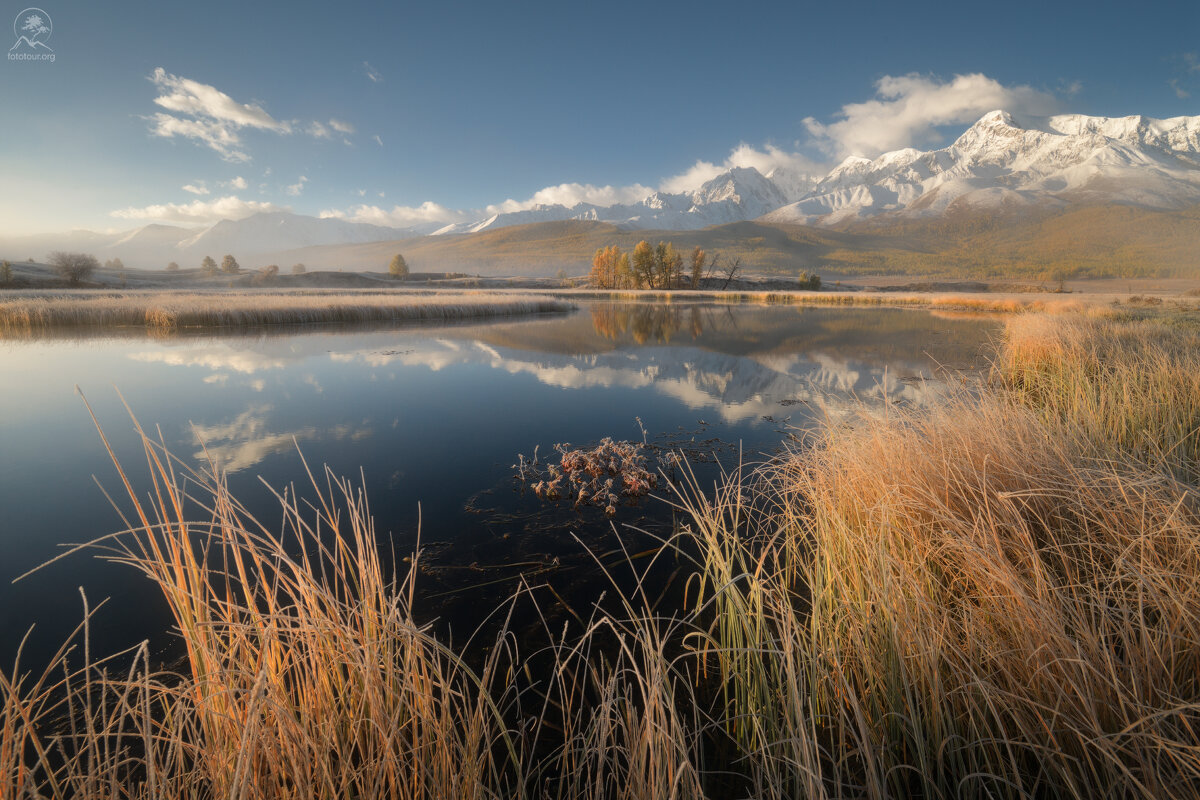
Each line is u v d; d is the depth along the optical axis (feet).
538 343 59.06
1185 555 6.80
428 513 15.90
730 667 8.84
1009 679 6.02
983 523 7.99
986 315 99.50
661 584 11.99
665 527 14.87
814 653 7.00
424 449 22.25
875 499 9.73
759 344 57.77
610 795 6.34
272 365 43.27
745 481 18.06
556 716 8.11
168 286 250.16
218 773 5.35
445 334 67.36
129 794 4.85
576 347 55.72
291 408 29.35
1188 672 6.03
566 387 35.24
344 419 27.14
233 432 24.61
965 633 7.02
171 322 68.49
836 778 5.83
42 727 8.05
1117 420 16.19
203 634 5.87
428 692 6.39
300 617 6.24
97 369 40.16
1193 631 5.69
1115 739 5.43
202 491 17.62
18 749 4.36
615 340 61.72
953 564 8.45
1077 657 5.70
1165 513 7.55
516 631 10.37
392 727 5.59
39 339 58.23
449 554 13.44
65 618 10.80
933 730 6.26
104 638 10.16
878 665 7.09
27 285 193.98
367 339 61.77
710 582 11.98
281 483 18.35
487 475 19.20
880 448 11.06
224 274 347.15
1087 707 5.25
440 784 5.69
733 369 42.06
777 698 7.48
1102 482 8.96
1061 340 30.32
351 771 5.57
